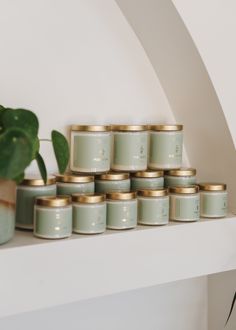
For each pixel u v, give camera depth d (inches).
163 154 50.9
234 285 57.6
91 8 50.3
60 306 50.0
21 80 46.8
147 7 50.3
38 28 47.3
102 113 51.8
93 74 50.9
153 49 53.6
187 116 55.9
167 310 57.4
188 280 58.9
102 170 47.3
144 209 47.8
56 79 48.7
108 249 43.9
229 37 52.0
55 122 48.9
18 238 42.0
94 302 52.2
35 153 38.3
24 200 44.0
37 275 40.1
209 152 56.1
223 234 52.1
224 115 52.4
